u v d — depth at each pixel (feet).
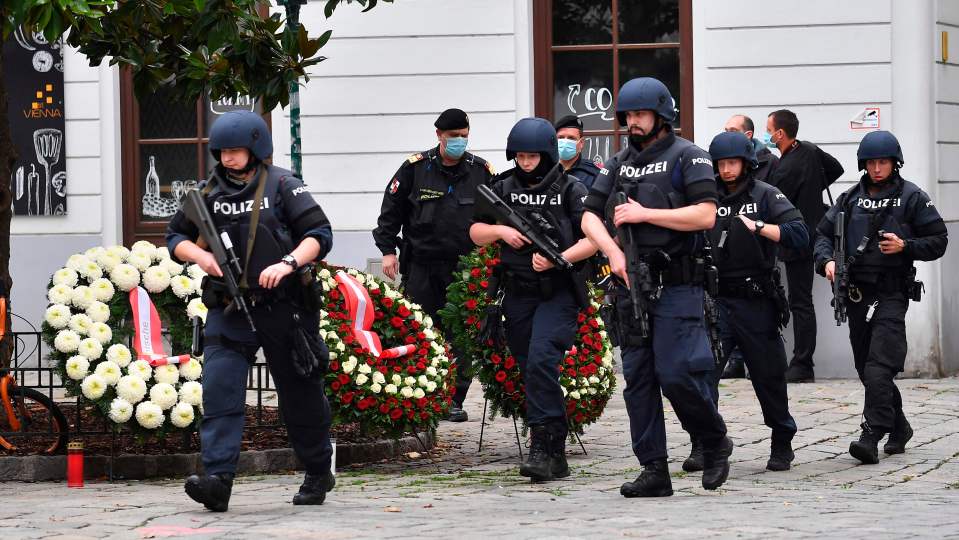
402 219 51.88
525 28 65.87
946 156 64.39
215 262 32.35
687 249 34.94
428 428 44.29
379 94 66.28
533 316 39.78
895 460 44.42
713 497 36.14
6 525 31.14
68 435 41.39
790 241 41.86
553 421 39.52
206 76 46.60
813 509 33.55
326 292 42.96
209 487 32.24
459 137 50.03
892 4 63.36
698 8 64.90
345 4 66.08
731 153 42.16
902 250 44.11
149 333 41.22
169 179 69.10
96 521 31.58
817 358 64.03
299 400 33.60
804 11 63.98
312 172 66.59
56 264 68.18
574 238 39.14
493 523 30.91
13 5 38.93
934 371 63.67
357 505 34.50
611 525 30.53
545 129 39.29
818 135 64.03
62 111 67.92
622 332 35.17
